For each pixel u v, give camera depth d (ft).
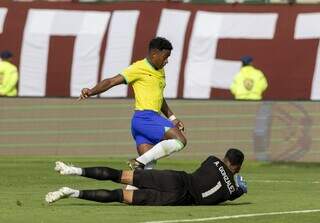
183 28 265.34
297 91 255.91
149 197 106.73
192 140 201.98
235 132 199.93
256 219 97.30
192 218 96.48
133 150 204.03
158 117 119.55
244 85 233.35
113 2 273.54
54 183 145.18
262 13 263.29
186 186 107.34
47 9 277.44
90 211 102.01
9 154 210.18
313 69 255.09
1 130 210.59
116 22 271.08
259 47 260.21
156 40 119.14
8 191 130.21
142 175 106.93
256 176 164.76
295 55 257.34
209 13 265.75
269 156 197.67
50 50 272.92
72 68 270.87
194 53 263.08
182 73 262.88
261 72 241.55
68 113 207.62
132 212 100.99
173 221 93.61
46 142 208.64
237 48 261.03
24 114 209.26
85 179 152.56
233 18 263.90
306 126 195.00
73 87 270.46
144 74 119.34
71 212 101.14
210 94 260.42
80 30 272.51
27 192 128.36
